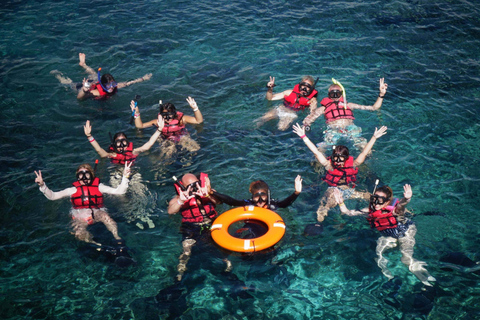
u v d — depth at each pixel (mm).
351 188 7074
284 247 6086
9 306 5180
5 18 12852
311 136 8508
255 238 5906
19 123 8844
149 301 5293
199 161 7863
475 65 10758
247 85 10203
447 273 5609
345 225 6453
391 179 7379
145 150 8078
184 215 6398
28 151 8086
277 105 9492
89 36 12078
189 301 5301
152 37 12078
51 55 11211
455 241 6117
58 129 8734
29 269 5719
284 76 10492
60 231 6332
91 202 6570
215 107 9453
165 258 5918
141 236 6285
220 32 12312
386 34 12164
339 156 7000
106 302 5270
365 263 5805
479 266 5691
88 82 10078
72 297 5332
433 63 10891
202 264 5824
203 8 13586
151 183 7340
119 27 12523
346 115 8727
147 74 10586
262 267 5797
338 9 13477
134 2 13922
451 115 9031
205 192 6281
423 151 8047
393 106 9359
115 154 7863
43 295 5348
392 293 5363
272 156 8000
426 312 5094
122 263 5820
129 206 6848
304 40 11953
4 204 6816
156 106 9523
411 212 6668
